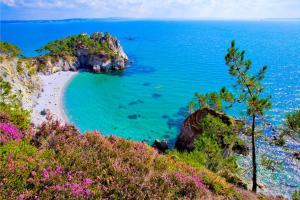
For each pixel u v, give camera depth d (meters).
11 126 10.73
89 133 12.00
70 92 91.25
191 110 69.56
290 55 176.12
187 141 48.97
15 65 75.19
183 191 9.90
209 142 25.98
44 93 85.56
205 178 12.48
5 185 7.18
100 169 9.38
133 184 8.81
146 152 11.99
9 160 8.09
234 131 29.17
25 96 69.31
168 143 56.06
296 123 16.42
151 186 9.12
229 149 37.44
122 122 67.81
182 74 125.06
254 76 25.34
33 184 7.68
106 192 8.28
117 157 10.49
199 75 123.50
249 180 39.38
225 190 12.25
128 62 151.38
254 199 14.31
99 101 83.88
